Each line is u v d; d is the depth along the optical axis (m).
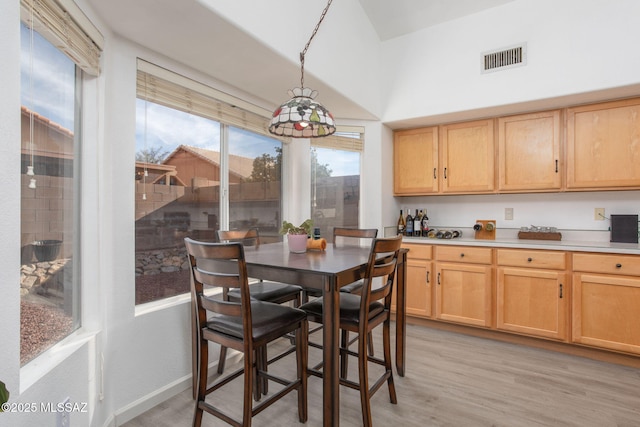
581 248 2.55
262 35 1.91
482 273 2.94
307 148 3.34
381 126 3.42
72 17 1.37
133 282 1.84
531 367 2.40
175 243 2.19
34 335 1.28
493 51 2.87
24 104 1.23
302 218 3.30
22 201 1.23
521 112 2.99
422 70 3.20
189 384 2.13
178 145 2.21
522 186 2.99
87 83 1.63
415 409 1.88
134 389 1.82
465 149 3.25
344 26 2.80
